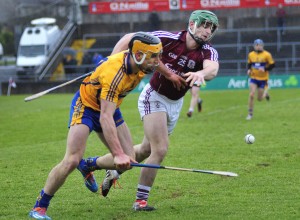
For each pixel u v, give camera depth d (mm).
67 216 17875
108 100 16344
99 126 17406
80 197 20547
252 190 21234
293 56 87938
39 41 93312
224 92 76000
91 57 89438
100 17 94812
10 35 119125
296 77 82125
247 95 69875
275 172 24609
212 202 19500
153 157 18422
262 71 47031
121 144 18047
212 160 27828
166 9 89375
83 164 18969
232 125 41625
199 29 18141
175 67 18578
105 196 19891
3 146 34156
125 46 18062
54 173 16984
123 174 24422
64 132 40062
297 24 90562
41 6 102375
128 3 90062
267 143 32875
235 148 31250
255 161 27422
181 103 19234
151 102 18672
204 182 22719
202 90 81750
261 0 87125
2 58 114688
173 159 28188
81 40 93938
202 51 18547
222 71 86125
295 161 27234
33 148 32875
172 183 22578
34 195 20984
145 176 18469
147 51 16219
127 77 16516
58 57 91062
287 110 51281
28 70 91062
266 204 19125
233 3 87625
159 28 91312
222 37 90125
